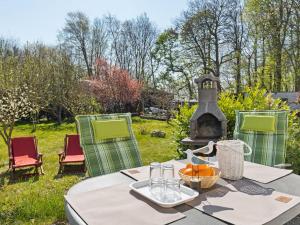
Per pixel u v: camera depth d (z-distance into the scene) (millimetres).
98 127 2818
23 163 5473
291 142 3930
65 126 15445
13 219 3195
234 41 18000
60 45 22969
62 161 5629
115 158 2816
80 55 24266
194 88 20094
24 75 11945
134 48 25953
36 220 3168
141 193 1531
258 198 1490
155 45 23484
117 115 3059
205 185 1624
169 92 21250
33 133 12773
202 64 19391
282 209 1349
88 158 2701
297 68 13281
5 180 5125
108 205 1426
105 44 25391
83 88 16469
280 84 14055
